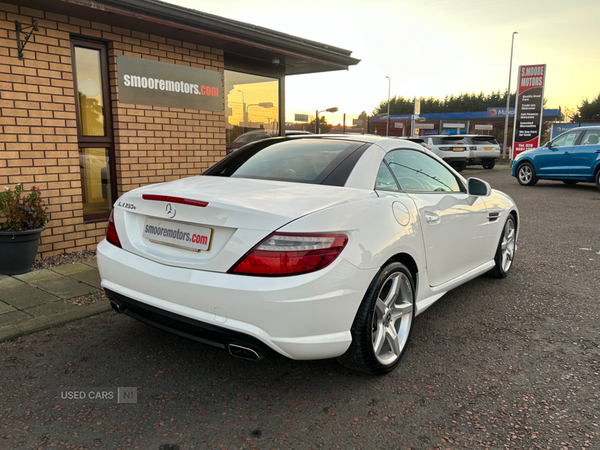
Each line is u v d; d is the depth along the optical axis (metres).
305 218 2.32
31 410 2.40
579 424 2.37
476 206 3.95
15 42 4.72
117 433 2.23
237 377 2.79
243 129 8.05
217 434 2.25
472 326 3.63
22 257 4.59
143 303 2.59
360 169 2.92
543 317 3.83
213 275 2.34
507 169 22.88
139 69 5.89
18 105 4.80
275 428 2.30
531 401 2.58
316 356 2.43
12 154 4.80
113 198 5.97
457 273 3.80
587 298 4.30
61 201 5.26
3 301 3.91
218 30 6.11
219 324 2.31
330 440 2.22
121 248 2.79
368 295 2.57
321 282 2.30
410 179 3.31
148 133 6.11
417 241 2.99
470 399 2.59
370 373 2.77
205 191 2.65
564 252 6.08
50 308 3.76
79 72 5.45
